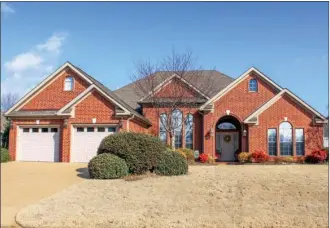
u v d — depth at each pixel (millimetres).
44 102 28188
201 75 32812
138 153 19344
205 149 28750
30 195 15578
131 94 34812
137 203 13797
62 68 28094
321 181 17094
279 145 27578
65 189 16453
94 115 25734
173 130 29031
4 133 31172
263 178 18000
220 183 16828
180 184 16703
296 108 27797
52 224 11641
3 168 22422
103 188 16344
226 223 11367
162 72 30422
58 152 26406
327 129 28250
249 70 29141
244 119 28766
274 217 11789
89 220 11914
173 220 11727
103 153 19688
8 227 11609
